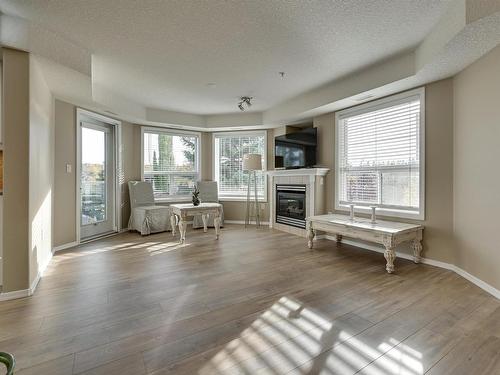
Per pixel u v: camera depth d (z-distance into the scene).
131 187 5.44
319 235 4.88
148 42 2.90
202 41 2.89
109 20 2.49
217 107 5.51
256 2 2.25
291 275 3.04
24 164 2.48
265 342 1.78
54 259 3.59
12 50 2.45
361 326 1.98
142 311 2.20
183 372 1.50
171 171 6.25
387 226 3.41
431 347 1.73
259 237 5.02
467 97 2.90
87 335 1.85
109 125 5.24
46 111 3.33
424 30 2.68
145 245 4.36
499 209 2.46
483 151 2.67
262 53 3.16
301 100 4.80
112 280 2.87
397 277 2.97
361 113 4.25
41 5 2.27
